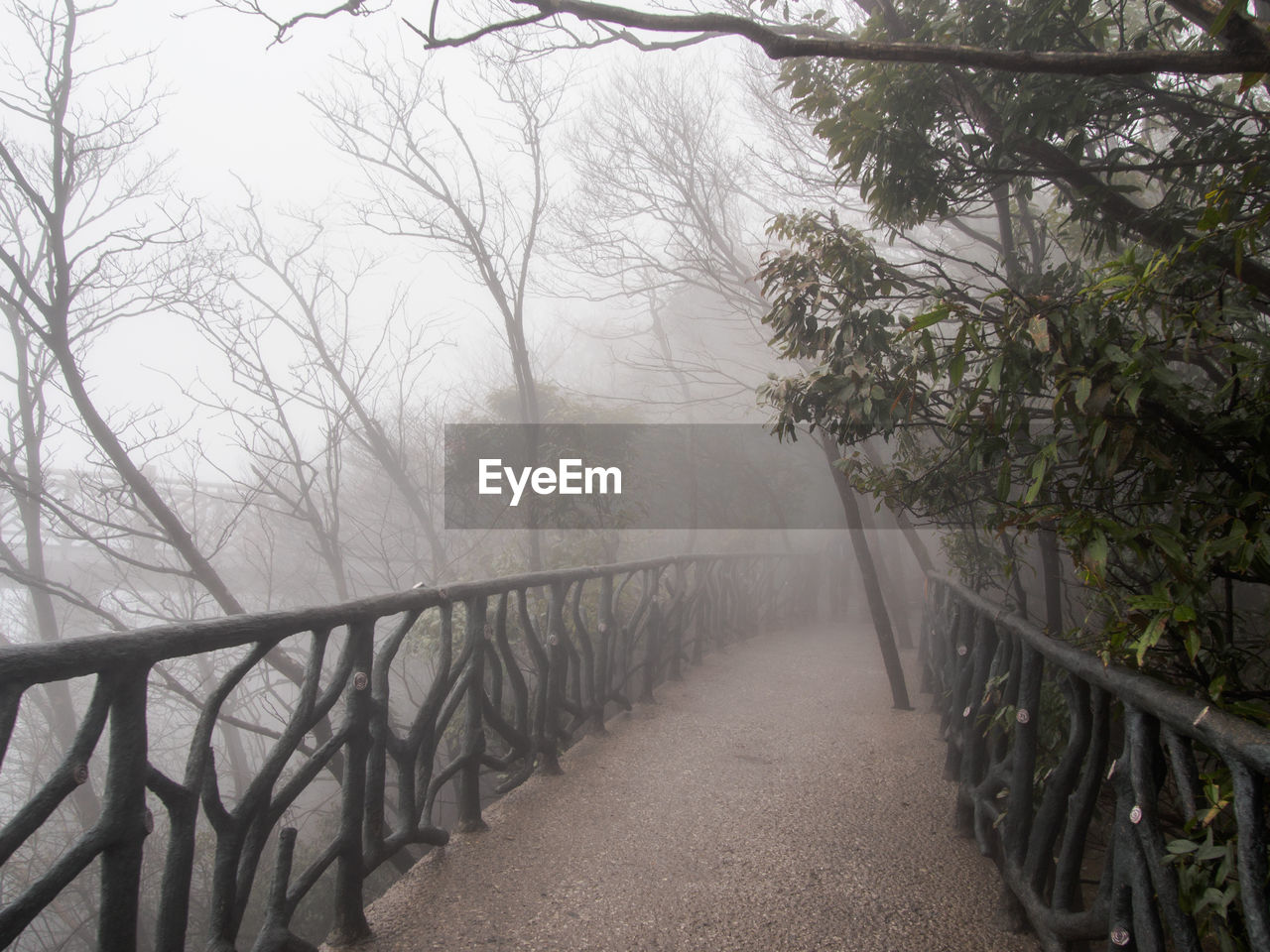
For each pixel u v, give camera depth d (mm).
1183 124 3180
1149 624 1577
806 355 3178
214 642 1728
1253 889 1147
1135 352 1667
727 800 3561
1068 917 1935
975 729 3174
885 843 3074
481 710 3264
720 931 2398
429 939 2334
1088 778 1928
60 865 1378
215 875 1815
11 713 1273
